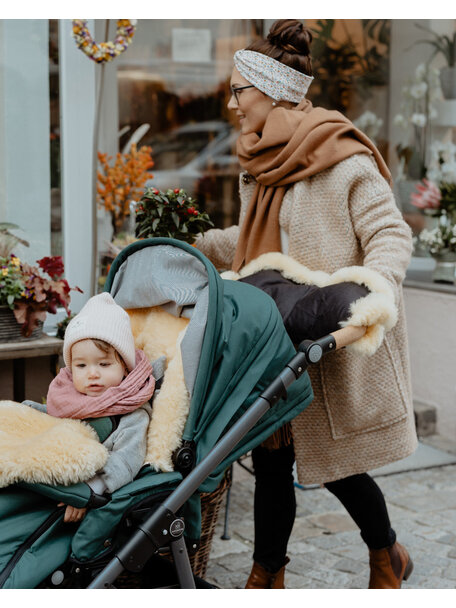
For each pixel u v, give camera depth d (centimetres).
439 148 511
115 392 203
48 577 190
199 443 202
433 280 474
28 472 182
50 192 368
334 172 254
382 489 387
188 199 296
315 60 499
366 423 262
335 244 256
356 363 256
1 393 333
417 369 472
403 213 520
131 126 445
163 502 193
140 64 444
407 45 516
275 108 269
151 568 227
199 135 467
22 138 360
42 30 358
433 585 291
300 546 326
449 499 375
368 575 300
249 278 258
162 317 225
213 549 324
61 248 373
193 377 200
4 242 343
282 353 216
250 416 203
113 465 192
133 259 231
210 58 462
